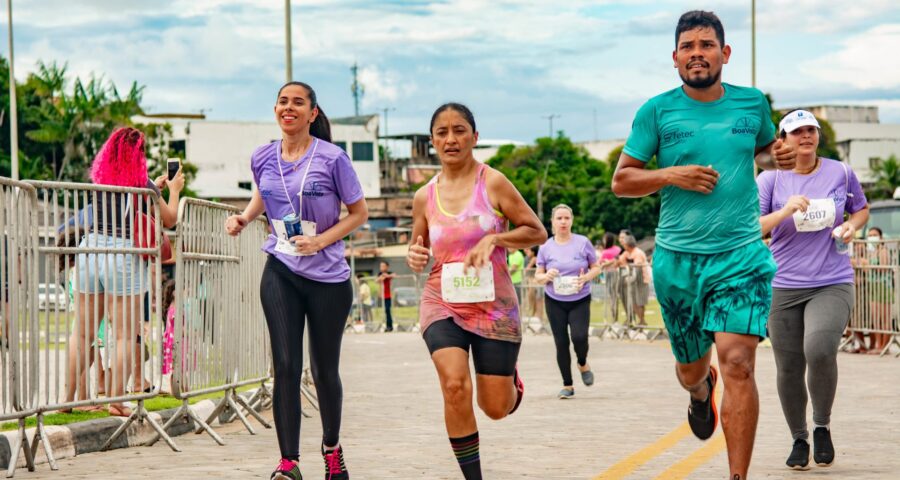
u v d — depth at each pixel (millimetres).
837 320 7199
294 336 6465
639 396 12289
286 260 6512
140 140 8508
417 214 6215
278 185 6602
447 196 6074
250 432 9023
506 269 6062
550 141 101438
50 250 7586
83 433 8023
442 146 6055
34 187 7441
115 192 8078
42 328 8219
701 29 5945
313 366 6742
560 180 94562
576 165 100000
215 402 9836
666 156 6109
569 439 8789
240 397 9539
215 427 9453
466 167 6098
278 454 7910
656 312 33719
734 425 5906
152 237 8430
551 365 17219
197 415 8664
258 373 10188
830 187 7480
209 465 7395
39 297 7441
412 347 23078
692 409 6934
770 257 6070
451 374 5785
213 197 77688
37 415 7441
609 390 13000
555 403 11688
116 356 8078
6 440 7367
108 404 8414
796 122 7484
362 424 9898
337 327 6660
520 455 7922
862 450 7945
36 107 67875
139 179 8500
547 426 9672
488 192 6008
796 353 7328
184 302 8586
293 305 6512
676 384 13656
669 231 6180
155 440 8359
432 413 10789
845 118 127750
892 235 29594
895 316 18016
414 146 115875
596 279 25672
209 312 9031
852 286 7402
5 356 7145
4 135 67312
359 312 33562
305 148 6668
